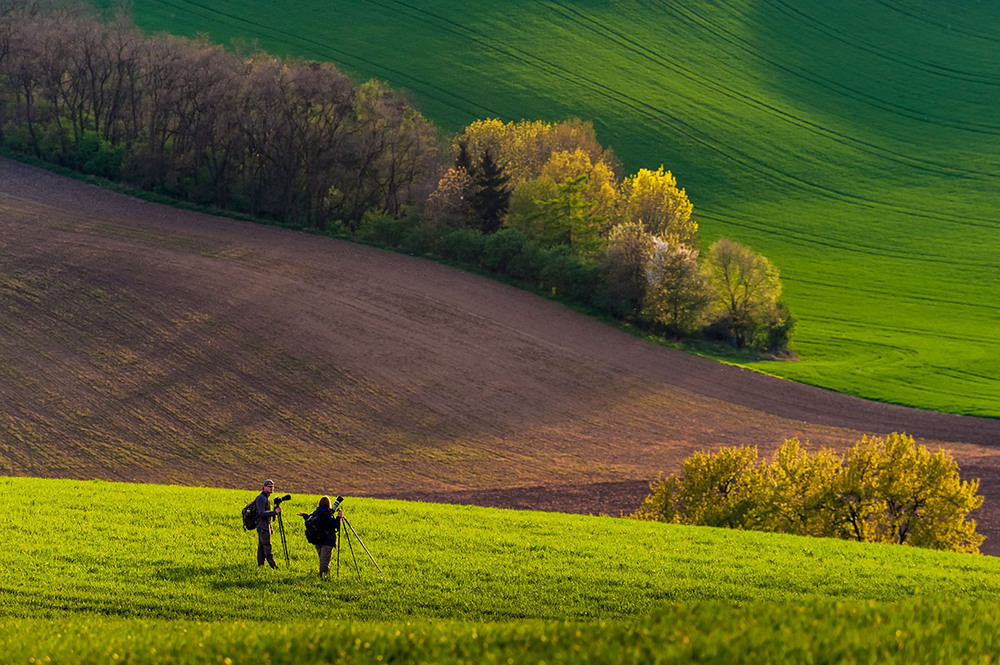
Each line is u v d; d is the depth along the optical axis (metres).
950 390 141.12
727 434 114.38
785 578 40.22
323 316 132.12
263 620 31.64
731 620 21.92
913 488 71.06
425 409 112.19
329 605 33.50
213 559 38.84
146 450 96.44
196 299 131.75
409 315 136.62
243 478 92.06
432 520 50.94
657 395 124.81
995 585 41.72
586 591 36.66
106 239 147.25
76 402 104.62
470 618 33.06
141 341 119.44
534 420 112.69
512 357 129.25
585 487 94.19
